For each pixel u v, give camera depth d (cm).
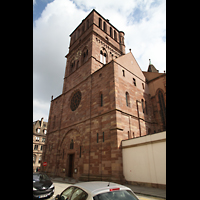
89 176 1938
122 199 438
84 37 3616
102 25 3812
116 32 4238
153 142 1498
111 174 1692
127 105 2284
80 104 2747
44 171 3064
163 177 1344
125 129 1977
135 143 1655
